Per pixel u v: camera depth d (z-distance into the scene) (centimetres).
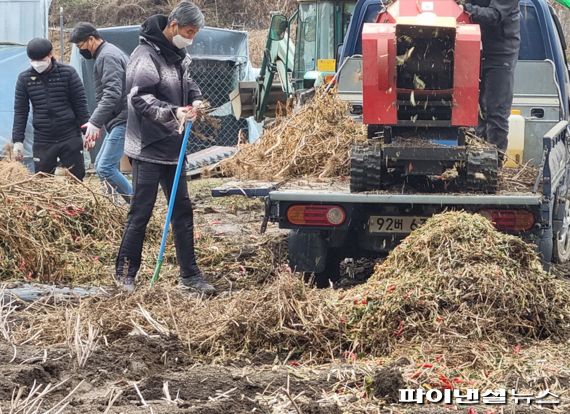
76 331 755
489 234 852
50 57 1462
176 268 1166
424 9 1021
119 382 686
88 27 1397
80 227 1226
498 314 808
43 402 638
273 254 1238
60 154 1489
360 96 1258
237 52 2553
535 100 1251
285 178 1137
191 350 787
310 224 1023
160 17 1018
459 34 980
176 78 1024
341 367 735
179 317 834
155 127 1009
